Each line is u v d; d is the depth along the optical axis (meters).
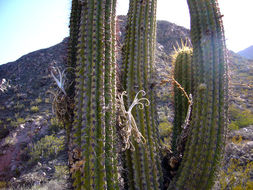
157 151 2.38
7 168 8.16
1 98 15.34
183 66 3.15
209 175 2.15
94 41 1.88
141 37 2.49
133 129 2.17
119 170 2.15
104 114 1.78
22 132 10.52
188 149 2.29
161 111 9.47
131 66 2.44
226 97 2.27
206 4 2.39
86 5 1.97
